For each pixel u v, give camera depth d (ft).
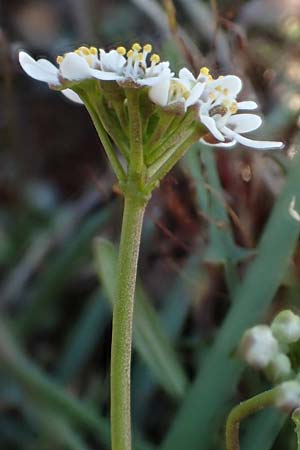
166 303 0.23
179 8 0.27
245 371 0.19
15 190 0.30
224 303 0.22
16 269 0.26
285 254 0.18
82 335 0.24
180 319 0.22
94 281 0.27
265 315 0.19
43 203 0.30
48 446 0.21
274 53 0.24
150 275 0.25
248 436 0.17
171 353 0.19
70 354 0.23
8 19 0.35
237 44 0.22
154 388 0.22
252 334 0.16
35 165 0.31
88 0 0.33
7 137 0.31
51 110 0.32
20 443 0.22
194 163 0.20
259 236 0.22
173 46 0.21
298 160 0.19
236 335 0.18
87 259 0.25
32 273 0.26
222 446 0.18
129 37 0.29
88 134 0.32
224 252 0.19
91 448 0.22
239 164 0.21
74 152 0.32
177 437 0.18
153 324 0.19
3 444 0.22
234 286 0.19
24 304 0.25
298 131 0.21
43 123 0.32
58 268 0.24
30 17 0.35
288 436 0.18
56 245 0.27
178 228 0.22
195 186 0.20
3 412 0.23
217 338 0.18
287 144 0.22
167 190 0.21
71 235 0.27
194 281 0.22
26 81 0.33
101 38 0.32
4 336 0.21
